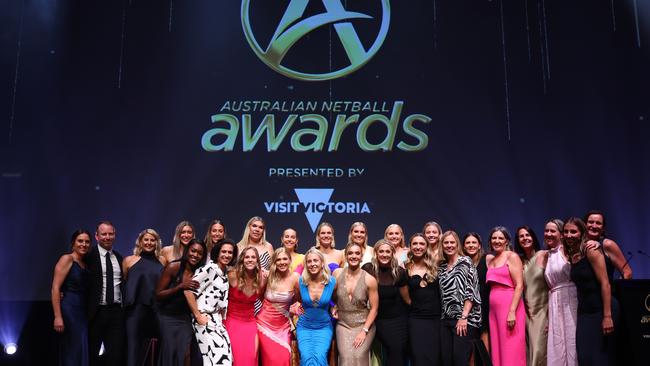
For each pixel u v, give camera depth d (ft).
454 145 27.48
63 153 27.20
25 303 26.03
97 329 19.36
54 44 27.89
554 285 18.75
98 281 19.49
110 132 27.40
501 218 27.04
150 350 18.29
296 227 26.94
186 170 27.27
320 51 28.17
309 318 18.79
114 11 28.17
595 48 27.96
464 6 28.30
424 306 18.63
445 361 18.30
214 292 18.29
